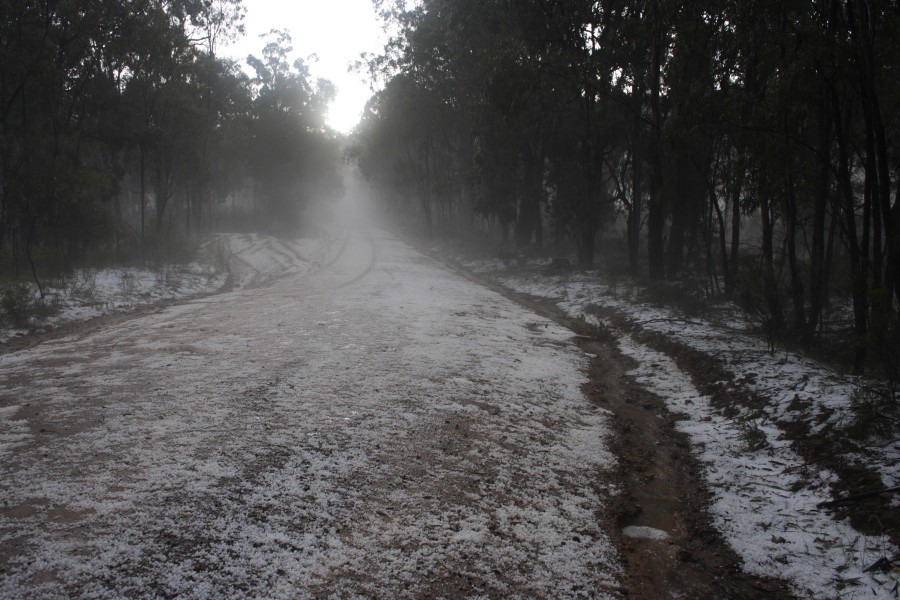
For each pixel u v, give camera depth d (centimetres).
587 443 574
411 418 582
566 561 363
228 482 418
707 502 470
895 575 346
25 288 1162
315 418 562
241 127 4678
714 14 1132
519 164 2823
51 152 1764
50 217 1703
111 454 461
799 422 580
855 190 1438
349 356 830
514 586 330
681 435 623
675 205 1894
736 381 742
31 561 313
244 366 757
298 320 1137
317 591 306
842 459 491
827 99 866
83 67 2127
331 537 360
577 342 1112
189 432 512
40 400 600
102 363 772
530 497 444
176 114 2717
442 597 313
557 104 2269
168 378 693
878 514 406
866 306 702
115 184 2328
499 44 1753
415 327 1098
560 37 1970
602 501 457
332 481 434
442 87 3625
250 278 2141
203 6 3019
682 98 1102
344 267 2538
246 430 521
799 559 380
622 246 2853
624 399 761
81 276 1611
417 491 432
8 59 1656
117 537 340
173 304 1434
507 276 2388
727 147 1305
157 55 2275
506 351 945
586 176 2266
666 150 1560
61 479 414
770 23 877
